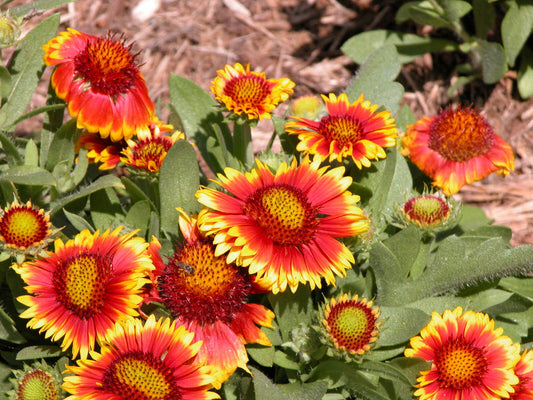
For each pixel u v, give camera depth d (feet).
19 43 2.47
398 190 2.48
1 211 2.20
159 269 2.20
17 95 2.48
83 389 2.05
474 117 2.48
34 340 2.34
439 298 2.31
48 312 2.12
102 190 2.37
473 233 2.48
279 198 2.15
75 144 2.40
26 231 2.16
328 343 2.16
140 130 2.36
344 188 2.21
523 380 2.21
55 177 2.41
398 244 2.33
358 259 2.36
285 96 2.38
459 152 2.47
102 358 2.08
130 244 2.17
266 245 2.12
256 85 2.35
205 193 2.15
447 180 2.47
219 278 2.15
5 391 2.27
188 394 2.07
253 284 2.20
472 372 2.17
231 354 2.15
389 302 2.34
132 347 2.09
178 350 2.09
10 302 2.35
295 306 2.24
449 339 2.20
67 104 2.34
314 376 2.23
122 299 2.11
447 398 2.17
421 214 2.36
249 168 2.48
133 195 2.36
